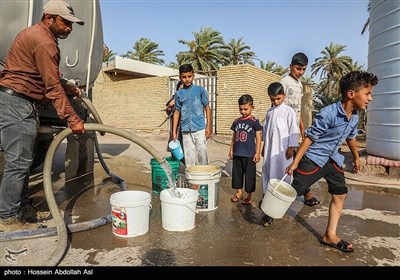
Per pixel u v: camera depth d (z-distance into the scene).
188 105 4.34
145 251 2.60
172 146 4.17
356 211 3.76
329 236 2.74
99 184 4.76
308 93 19.52
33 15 3.49
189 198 2.99
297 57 3.88
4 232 2.69
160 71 19.78
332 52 38.09
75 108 4.45
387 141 5.63
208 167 3.75
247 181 3.78
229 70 12.88
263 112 13.70
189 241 2.81
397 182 5.05
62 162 6.42
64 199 4.00
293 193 2.87
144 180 5.12
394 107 5.44
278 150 3.68
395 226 3.28
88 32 4.57
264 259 2.51
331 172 2.74
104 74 18.45
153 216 3.45
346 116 2.60
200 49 29.69
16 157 2.78
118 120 17.08
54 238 2.77
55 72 2.71
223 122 13.16
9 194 2.81
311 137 2.67
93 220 3.10
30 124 2.82
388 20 5.42
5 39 3.35
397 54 5.31
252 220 3.38
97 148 4.88
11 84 2.71
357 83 2.48
